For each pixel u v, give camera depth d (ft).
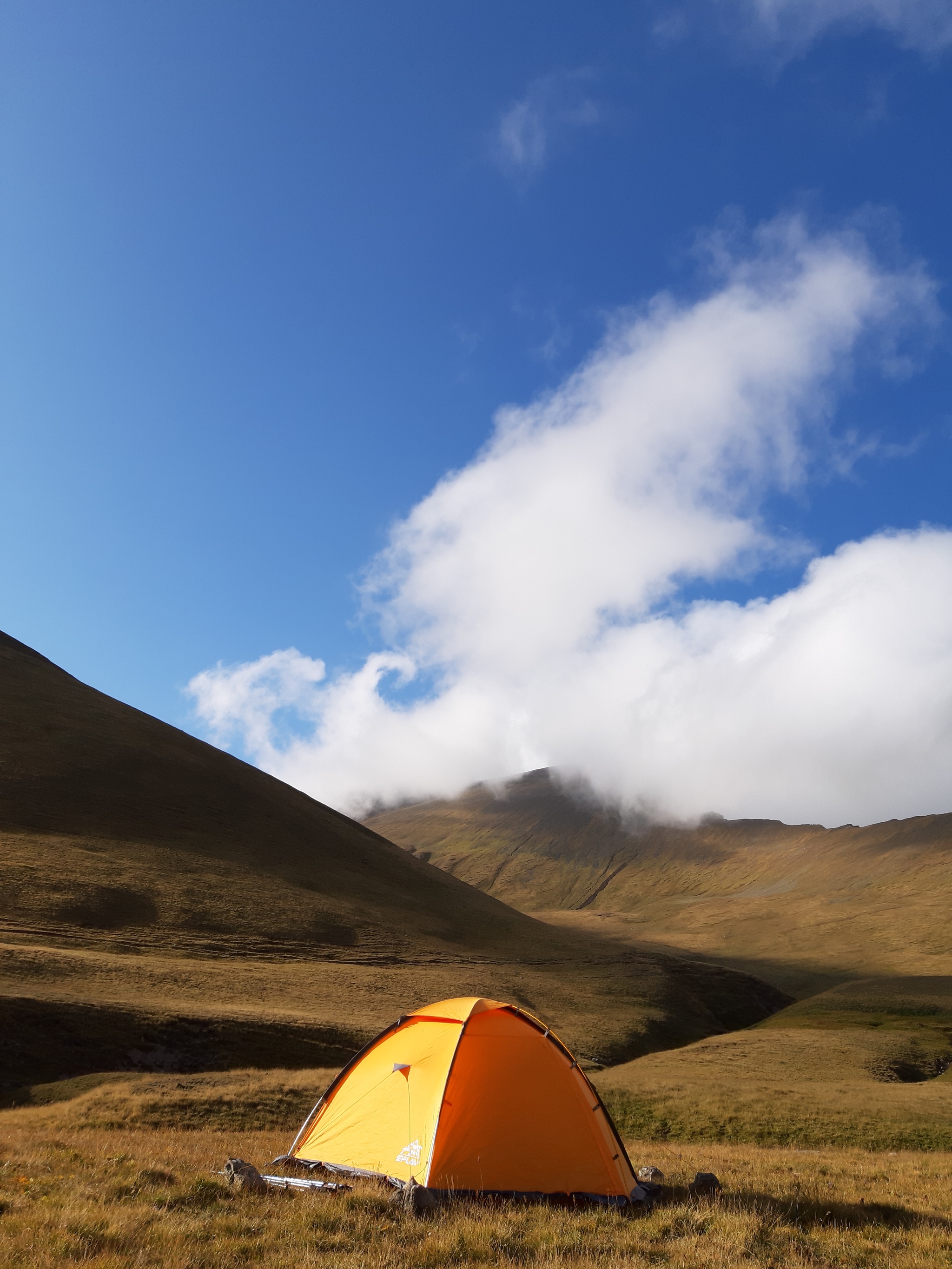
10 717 391.65
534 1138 46.21
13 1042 133.49
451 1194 41.78
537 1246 33.47
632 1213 42.60
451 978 268.00
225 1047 150.71
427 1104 47.16
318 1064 154.40
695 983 369.50
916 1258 34.55
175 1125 96.58
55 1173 43.09
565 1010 268.41
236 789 423.64
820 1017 319.06
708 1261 32.12
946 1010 325.83
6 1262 26.63
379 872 414.82
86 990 170.60
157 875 287.07
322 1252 30.50
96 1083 121.49
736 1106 128.77
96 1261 26.61
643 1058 207.82
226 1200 38.32
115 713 454.40
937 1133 111.75
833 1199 46.80
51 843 287.28
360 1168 46.62
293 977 227.81
